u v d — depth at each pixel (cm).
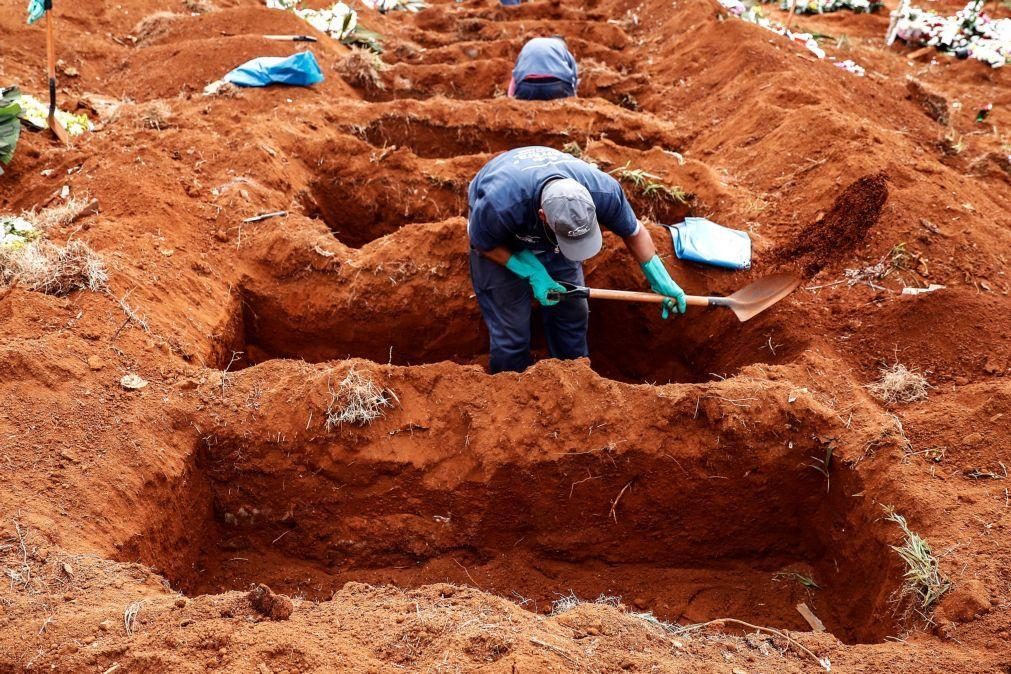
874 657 347
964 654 348
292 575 476
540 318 624
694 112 855
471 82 921
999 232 614
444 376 487
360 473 470
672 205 686
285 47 881
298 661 319
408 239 606
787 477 468
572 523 482
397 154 689
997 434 451
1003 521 404
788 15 1230
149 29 946
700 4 1032
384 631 339
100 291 515
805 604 462
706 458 465
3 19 874
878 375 530
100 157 655
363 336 603
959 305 540
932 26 1120
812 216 638
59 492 401
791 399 467
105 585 356
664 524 482
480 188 483
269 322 602
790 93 775
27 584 350
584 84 918
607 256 609
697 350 606
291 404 472
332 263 596
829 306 576
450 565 481
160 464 434
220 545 483
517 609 360
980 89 1004
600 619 356
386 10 1203
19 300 493
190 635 326
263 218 620
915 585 387
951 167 782
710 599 472
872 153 662
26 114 710
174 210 609
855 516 445
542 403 473
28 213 597
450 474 470
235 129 707
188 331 527
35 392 443
